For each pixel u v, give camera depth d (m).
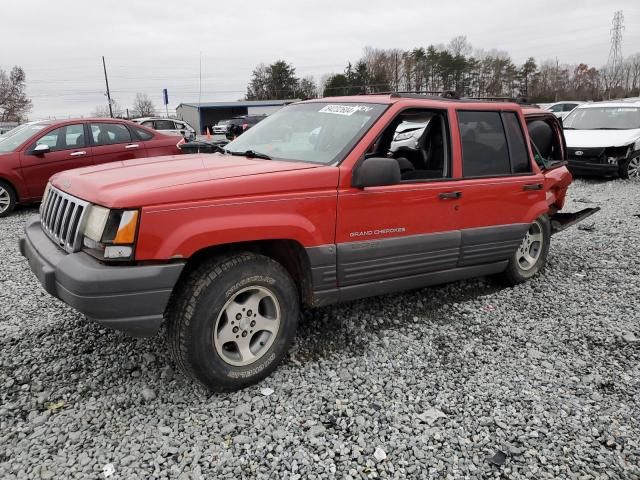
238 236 2.95
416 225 3.79
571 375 3.42
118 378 3.24
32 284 4.93
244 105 55.53
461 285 5.09
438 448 2.68
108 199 2.74
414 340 3.90
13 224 7.92
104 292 2.65
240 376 3.09
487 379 3.36
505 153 4.48
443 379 3.34
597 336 4.00
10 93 67.56
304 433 2.77
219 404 3.00
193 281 2.90
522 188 4.49
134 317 2.74
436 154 4.21
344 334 3.94
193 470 2.47
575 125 12.80
